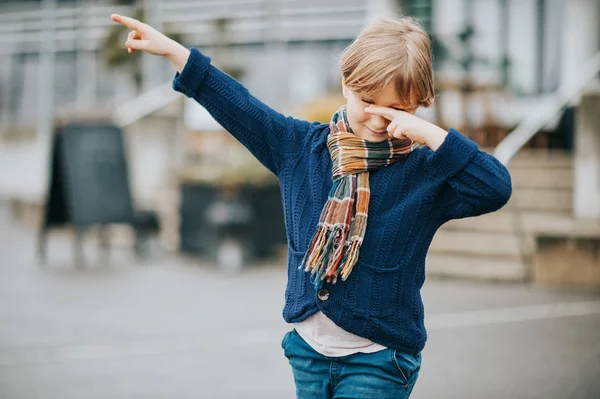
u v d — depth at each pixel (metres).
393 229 2.29
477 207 2.25
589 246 8.10
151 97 12.33
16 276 8.77
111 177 9.95
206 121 11.44
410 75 2.23
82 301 7.44
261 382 4.94
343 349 2.35
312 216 2.37
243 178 9.37
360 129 2.35
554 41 11.21
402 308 2.33
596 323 6.55
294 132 2.46
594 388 4.82
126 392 4.73
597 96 8.52
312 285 2.35
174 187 11.13
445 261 8.66
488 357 5.52
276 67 12.74
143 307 7.18
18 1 15.54
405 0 11.58
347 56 2.32
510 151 9.08
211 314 6.88
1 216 14.42
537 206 9.02
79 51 14.73
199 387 4.84
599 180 8.57
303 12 12.57
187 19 12.99
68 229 12.21
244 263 9.44
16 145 15.11
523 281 8.32
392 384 2.33
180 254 10.16
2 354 5.59
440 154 2.23
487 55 11.38
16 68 15.65
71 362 5.39
